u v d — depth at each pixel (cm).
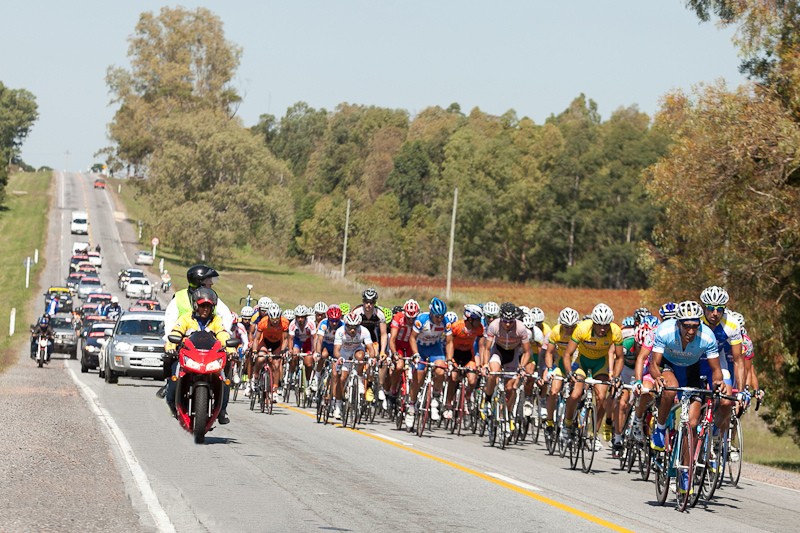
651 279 8750
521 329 4553
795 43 7844
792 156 7219
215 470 3191
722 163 7612
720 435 3142
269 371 5819
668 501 3116
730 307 7812
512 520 2545
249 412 5859
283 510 2519
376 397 5459
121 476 2964
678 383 3159
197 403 3650
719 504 3159
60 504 2442
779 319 7581
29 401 5541
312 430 4816
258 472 3186
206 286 3759
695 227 8062
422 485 3097
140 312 8044
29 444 3597
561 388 4203
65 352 11288
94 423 4494
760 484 3897
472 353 5172
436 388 4941
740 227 7794
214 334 3700
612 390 4053
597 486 3356
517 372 4506
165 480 2934
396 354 5266
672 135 8500
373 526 2353
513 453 4316
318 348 5353
